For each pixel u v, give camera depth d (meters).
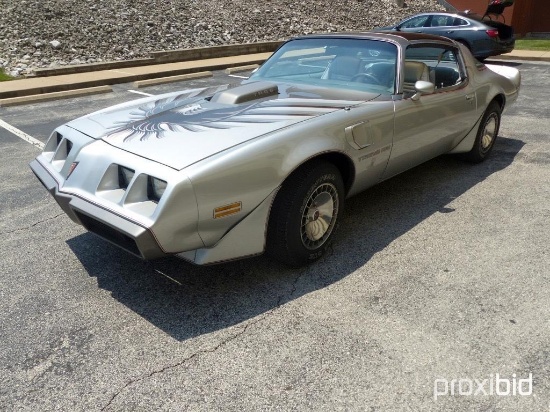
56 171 3.25
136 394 2.30
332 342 2.62
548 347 2.56
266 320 2.81
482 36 11.60
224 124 3.08
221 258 2.85
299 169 3.08
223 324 2.79
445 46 4.54
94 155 2.94
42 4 13.29
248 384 2.35
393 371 2.41
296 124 3.09
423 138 4.11
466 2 19.91
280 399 2.26
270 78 4.30
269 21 16.48
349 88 3.91
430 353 2.53
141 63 11.71
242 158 2.74
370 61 4.02
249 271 3.33
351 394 2.28
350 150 3.33
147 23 13.93
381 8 20.34
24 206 4.38
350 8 19.56
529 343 2.59
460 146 4.95
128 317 2.85
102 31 12.84
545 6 18.14
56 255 3.54
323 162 3.19
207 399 2.27
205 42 13.86
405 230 3.88
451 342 2.60
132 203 2.66
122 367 2.47
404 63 3.91
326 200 3.31
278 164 2.88
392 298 2.99
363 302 2.96
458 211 4.21
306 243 3.26
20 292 3.09
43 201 4.49
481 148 5.26
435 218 4.09
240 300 3.00
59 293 3.08
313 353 2.54
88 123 3.38
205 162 2.65
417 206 4.33
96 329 2.75
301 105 3.42
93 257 3.51
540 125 6.87
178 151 2.76
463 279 3.18
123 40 12.68
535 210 4.20
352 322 2.78
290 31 16.08
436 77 4.36
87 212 2.75
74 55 11.44
